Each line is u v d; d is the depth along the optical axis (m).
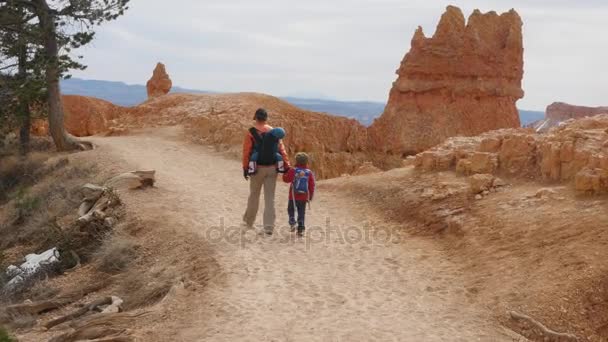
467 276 9.19
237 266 9.71
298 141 34.78
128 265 11.46
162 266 10.64
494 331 7.38
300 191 11.51
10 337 8.30
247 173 11.50
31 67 26.95
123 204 14.74
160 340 7.28
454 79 43.44
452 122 42.78
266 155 11.47
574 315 7.62
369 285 8.96
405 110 43.88
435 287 8.89
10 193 23.22
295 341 7.00
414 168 15.56
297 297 8.41
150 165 20.81
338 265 9.89
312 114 39.56
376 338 7.10
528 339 7.23
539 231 9.65
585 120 13.23
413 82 43.84
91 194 15.80
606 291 7.83
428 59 43.62
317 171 35.03
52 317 9.93
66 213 16.55
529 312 7.72
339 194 15.49
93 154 24.16
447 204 12.20
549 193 10.80
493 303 8.09
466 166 13.62
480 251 9.90
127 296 9.90
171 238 11.89
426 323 7.58
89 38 27.69
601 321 7.56
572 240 8.99
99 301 9.66
